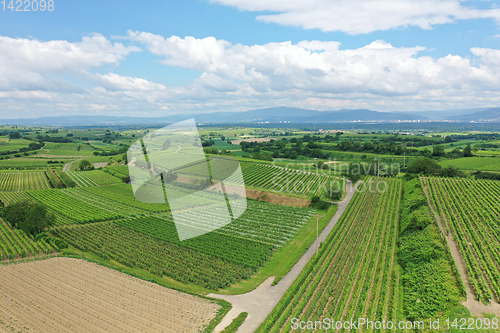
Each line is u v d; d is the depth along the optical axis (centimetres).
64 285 4631
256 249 5897
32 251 5975
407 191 9138
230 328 3556
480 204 7606
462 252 4944
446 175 10862
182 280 4822
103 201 9806
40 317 3800
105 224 7669
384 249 5534
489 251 5169
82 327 3600
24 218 7250
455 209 7319
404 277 4488
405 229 6212
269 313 3900
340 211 8062
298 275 4881
